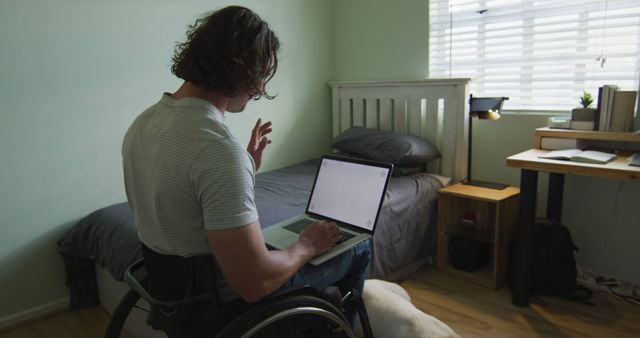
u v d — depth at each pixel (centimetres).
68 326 209
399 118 290
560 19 230
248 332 94
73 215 222
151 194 94
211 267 99
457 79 252
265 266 92
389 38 299
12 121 198
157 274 102
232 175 86
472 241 238
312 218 155
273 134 304
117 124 231
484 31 259
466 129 257
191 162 87
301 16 310
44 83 205
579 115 210
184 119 90
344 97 321
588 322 192
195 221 93
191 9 252
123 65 229
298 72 313
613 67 218
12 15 193
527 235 199
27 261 211
